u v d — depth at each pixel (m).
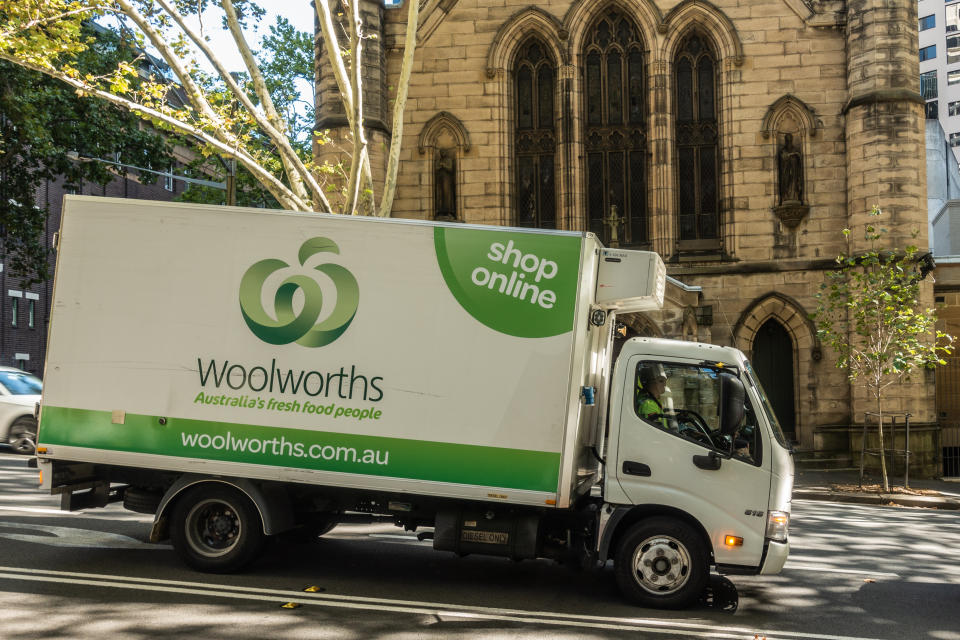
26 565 8.02
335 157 22.33
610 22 23.77
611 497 7.46
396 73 23.67
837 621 7.08
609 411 7.59
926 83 88.00
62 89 22.72
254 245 7.99
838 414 22.03
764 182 22.72
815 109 22.59
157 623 6.38
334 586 7.67
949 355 22.75
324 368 7.79
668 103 23.25
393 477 7.61
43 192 37.28
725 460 7.32
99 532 9.66
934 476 20.78
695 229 23.52
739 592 8.00
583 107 23.67
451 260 7.69
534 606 7.23
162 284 8.10
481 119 23.53
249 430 7.85
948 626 6.98
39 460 8.23
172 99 21.28
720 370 7.54
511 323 7.55
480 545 7.68
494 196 23.42
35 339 38.50
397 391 7.66
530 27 23.56
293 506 8.38
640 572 7.35
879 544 10.90
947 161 41.44
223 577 7.89
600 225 23.78
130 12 13.72
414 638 6.17
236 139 15.04
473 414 7.53
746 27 22.86
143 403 8.04
